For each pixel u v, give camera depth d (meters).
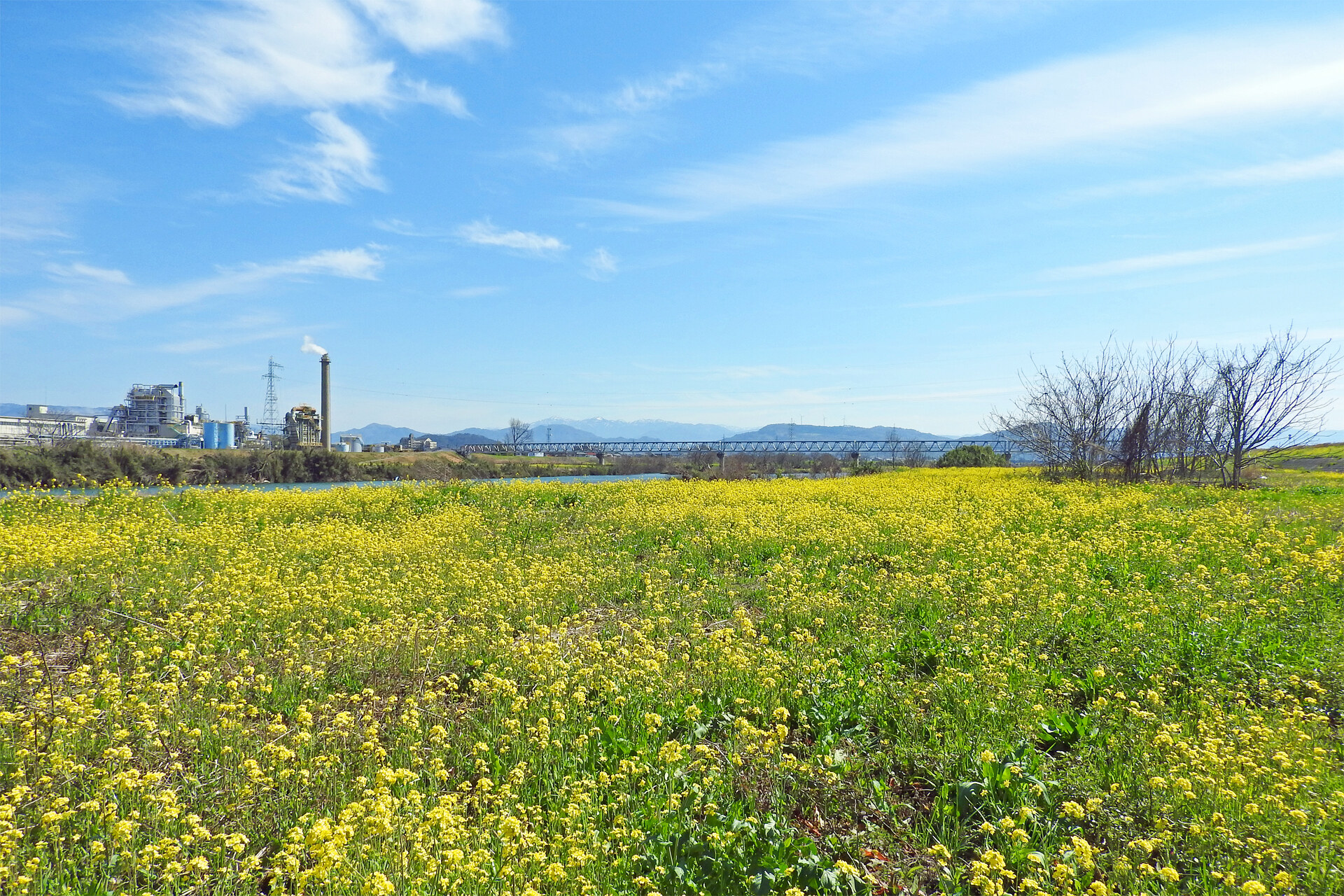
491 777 5.58
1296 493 23.09
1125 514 17.66
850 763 5.67
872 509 19.58
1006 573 10.85
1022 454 36.81
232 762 5.55
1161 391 31.48
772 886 4.15
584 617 9.91
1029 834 4.75
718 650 7.94
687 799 5.10
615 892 4.16
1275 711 6.47
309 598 9.49
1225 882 4.14
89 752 5.57
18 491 16.44
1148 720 6.04
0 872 3.71
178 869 3.99
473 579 10.87
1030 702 6.56
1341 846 4.32
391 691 7.29
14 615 8.31
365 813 4.63
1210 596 9.64
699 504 20.20
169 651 7.83
